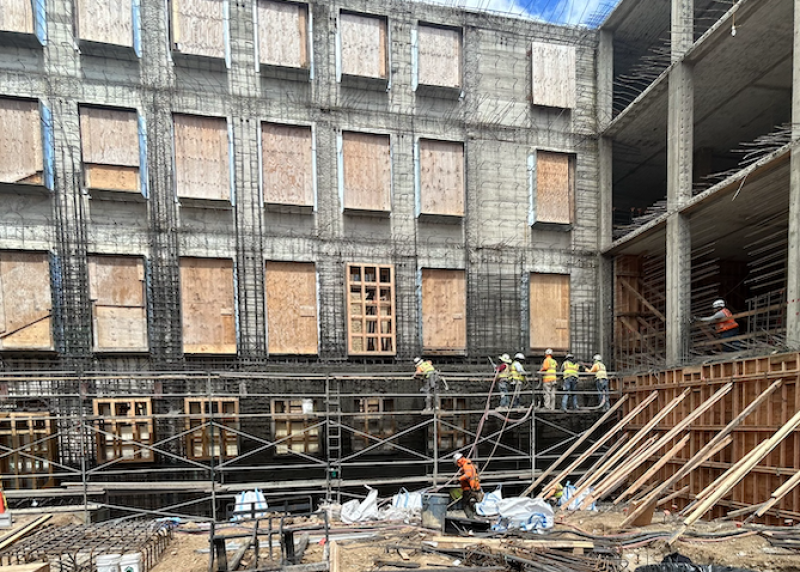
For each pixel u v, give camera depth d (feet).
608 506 38.65
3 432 38.78
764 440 32.65
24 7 40.60
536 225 52.70
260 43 46.06
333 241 47.78
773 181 38.17
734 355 36.70
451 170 50.55
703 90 48.03
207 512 42.50
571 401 50.96
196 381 43.52
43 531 29.53
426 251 49.90
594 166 55.47
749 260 65.67
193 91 44.96
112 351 42.11
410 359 48.39
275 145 46.50
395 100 49.80
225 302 45.03
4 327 40.32
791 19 37.76
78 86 42.50
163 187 44.16
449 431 47.65
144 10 44.06
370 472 45.80
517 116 53.01
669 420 41.65
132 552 24.80
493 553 24.64
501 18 52.60
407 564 24.41
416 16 50.37
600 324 54.34
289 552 25.00
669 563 22.12
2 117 40.47
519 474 44.11
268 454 43.75
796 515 29.89
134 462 41.73
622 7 51.52
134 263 43.34
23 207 41.42
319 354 46.44
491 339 50.62
